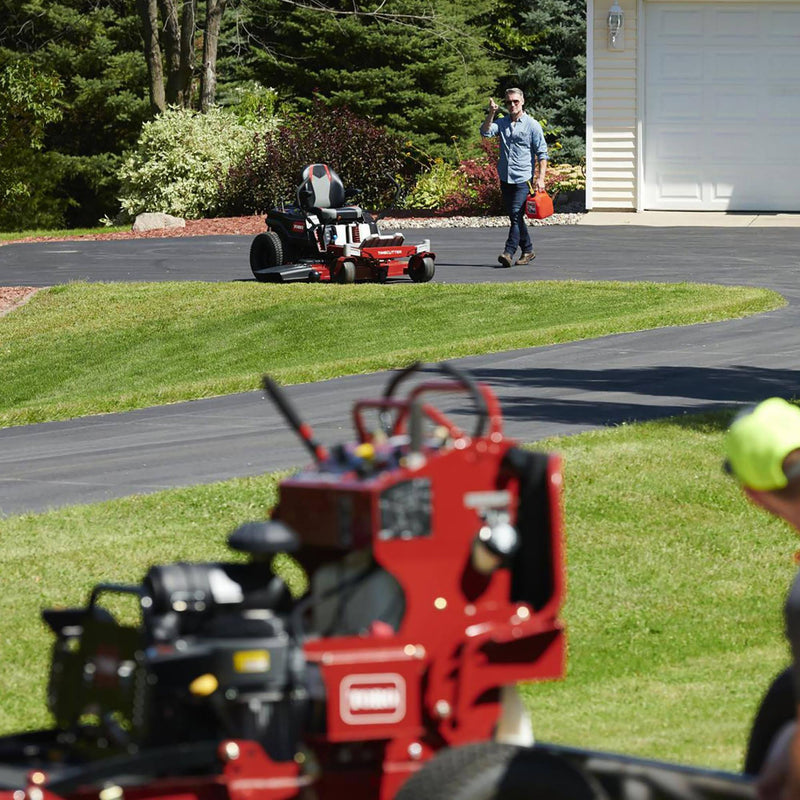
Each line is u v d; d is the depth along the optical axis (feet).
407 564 41.16
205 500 104.94
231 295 224.53
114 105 544.21
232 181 386.93
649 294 206.28
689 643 78.84
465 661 41.06
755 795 37.76
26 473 121.49
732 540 95.55
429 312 202.69
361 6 518.78
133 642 41.78
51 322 220.23
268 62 529.45
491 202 346.74
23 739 45.83
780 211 330.34
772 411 33.63
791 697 45.14
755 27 326.44
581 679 73.15
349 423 134.51
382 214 349.20
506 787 37.42
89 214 582.35
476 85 538.88
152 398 157.69
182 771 40.55
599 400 137.49
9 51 538.47
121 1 554.46
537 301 205.77
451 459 41.60
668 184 334.85
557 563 41.93
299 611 40.73
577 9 550.77
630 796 40.91
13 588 85.61
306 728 40.57
